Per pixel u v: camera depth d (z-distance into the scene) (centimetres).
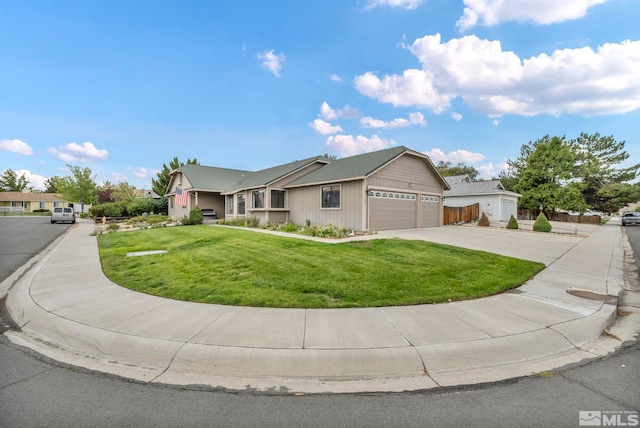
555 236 1576
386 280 606
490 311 462
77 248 1119
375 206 1510
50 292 571
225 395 269
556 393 271
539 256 962
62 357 344
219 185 2564
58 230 1942
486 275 673
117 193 3875
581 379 295
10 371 311
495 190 2744
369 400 262
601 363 329
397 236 1318
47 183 6462
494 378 298
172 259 845
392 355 326
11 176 6344
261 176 2319
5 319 471
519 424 228
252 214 2023
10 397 263
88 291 575
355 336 368
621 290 609
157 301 508
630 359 339
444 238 1309
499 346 350
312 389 280
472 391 276
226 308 467
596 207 3981
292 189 1916
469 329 392
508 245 1175
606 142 3594
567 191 2748
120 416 238
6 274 759
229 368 313
